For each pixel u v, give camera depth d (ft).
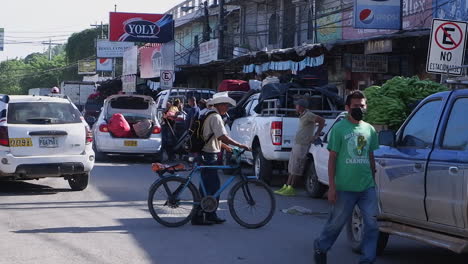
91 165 41.73
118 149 63.46
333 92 50.70
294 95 48.34
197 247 27.32
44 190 43.52
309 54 66.44
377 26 58.80
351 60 62.23
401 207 24.39
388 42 54.95
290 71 75.00
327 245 23.12
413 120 24.84
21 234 29.04
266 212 32.14
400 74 63.82
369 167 22.57
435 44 35.73
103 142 63.36
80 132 41.19
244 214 31.83
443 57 35.83
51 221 32.42
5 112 39.96
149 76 123.65
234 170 32.04
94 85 169.07
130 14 131.64
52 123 40.60
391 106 32.60
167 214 31.68
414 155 23.65
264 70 74.79
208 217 32.40
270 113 48.70
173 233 30.19
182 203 31.83
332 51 64.75
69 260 24.44
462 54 36.04
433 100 23.99
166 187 31.71
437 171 22.13
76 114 41.98
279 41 94.84
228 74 106.11
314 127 43.09
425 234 23.11
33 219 32.81
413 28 62.80
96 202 38.75
